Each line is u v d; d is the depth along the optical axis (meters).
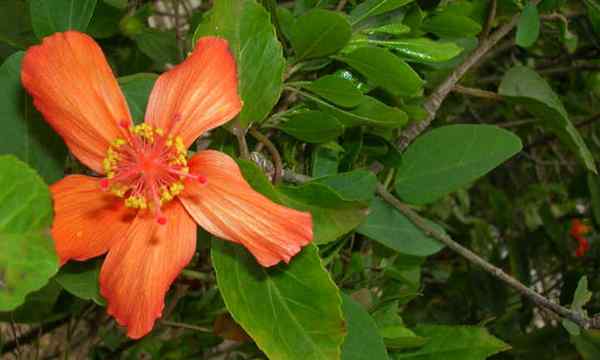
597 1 0.33
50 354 0.49
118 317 0.21
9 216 0.17
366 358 0.25
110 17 0.32
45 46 0.21
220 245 0.22
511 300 0.53
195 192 0.22
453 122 0.59
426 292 0.55
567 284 0.46
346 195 0.26
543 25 0.38
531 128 0.60
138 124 0.24
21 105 0.23
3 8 0.32
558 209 0.67
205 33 0.23
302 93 0.26
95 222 0.22
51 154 0.23
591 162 0.30
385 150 0.29
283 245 0.21
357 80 0.27
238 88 0.23
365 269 0.34
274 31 0.23
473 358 0.29
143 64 0.38
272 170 0.25
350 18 0.26
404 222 0.30
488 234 0.58
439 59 0.26
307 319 0.22
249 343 0.36
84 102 0.22
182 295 0.39
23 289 0.17
